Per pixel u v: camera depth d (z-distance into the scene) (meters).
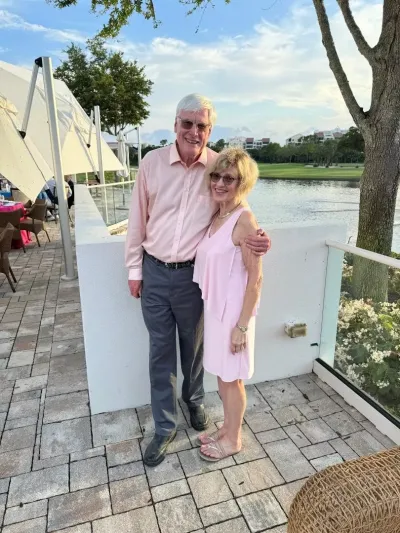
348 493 0.98
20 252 6.77
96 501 1.71
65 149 7.95
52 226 9.45
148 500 1.71
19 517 1.63
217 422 2.21
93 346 2.14
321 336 2.64
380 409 2.15
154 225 1.73
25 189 6.04
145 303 1.84
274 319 2.48
